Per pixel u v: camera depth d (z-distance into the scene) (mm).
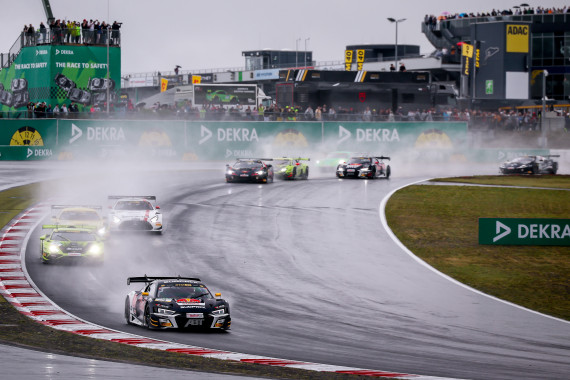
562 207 173000
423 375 58219
